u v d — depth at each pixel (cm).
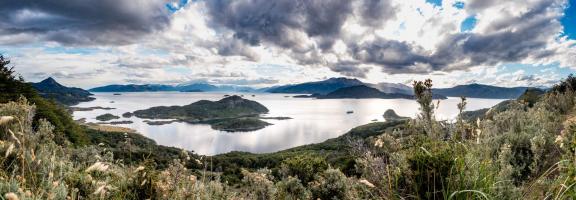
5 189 284
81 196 352
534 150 494
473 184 303
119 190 387
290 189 780
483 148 379
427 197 299
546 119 884
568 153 348
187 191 418
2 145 380
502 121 759
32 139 438
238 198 537
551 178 432
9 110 450
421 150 346
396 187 322
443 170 309
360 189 431
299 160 1127
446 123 370
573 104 1298
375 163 348
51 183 320
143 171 400
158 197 400
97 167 283
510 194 334
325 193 656
